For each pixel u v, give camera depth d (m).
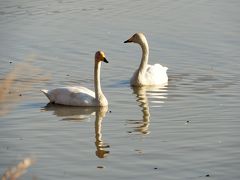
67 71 23.42
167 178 14.31
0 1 34.53
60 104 20.14
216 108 19.42
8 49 26.06
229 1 34.19
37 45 26.67
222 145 16.34
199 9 32.69
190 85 21.94
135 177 14.39
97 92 20.03
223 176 14.42
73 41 27.36
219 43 26.91
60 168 14.96
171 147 16.28
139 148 16.25
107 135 17.31
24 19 30.81
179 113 19.06
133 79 22.20
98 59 20.03
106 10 32.75
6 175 8.09
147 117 18.78
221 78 22.55
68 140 16.91
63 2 34.50
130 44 27.16
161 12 32.25
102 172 14.72
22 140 16.86
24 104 19.98
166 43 27.28
